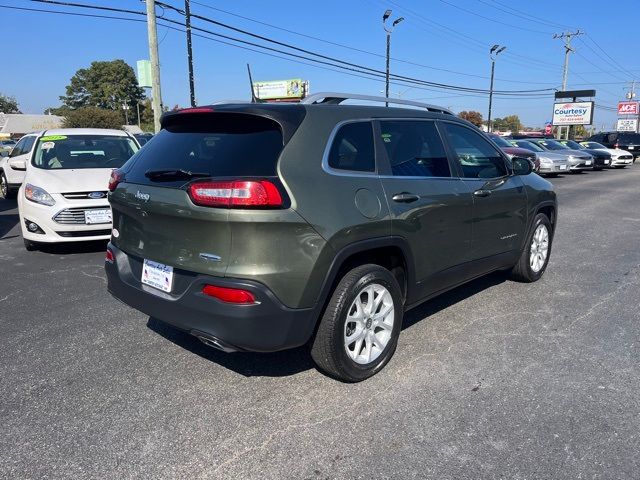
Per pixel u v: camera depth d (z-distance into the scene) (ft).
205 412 10.36
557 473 8.55
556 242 26.81
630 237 28.17
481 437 9.52
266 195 9.45
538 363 12.50
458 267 14.25
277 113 10.52
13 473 8.52
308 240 9.93
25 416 10.18
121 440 9.43
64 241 22.53
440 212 13.01
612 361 12.63
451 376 11.83
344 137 11.32
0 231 30.12
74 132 27.94
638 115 223.10
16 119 296.10
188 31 66.33
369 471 8.61
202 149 10.91
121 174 12.31
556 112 153.79
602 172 81.30
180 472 8.58
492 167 15.88
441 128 14.15
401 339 13.89
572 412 10.36
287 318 9.91
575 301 17.04
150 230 11.03
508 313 15.90
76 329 14.60
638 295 17.72
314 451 9.12
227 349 10.09
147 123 381.81
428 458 8.93
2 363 12.46
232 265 9.62
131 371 12.08
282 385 11.43
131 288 11.54
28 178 23.77
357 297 11.05
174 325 10.66
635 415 10.27
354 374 11.34
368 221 10.94
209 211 9.62
